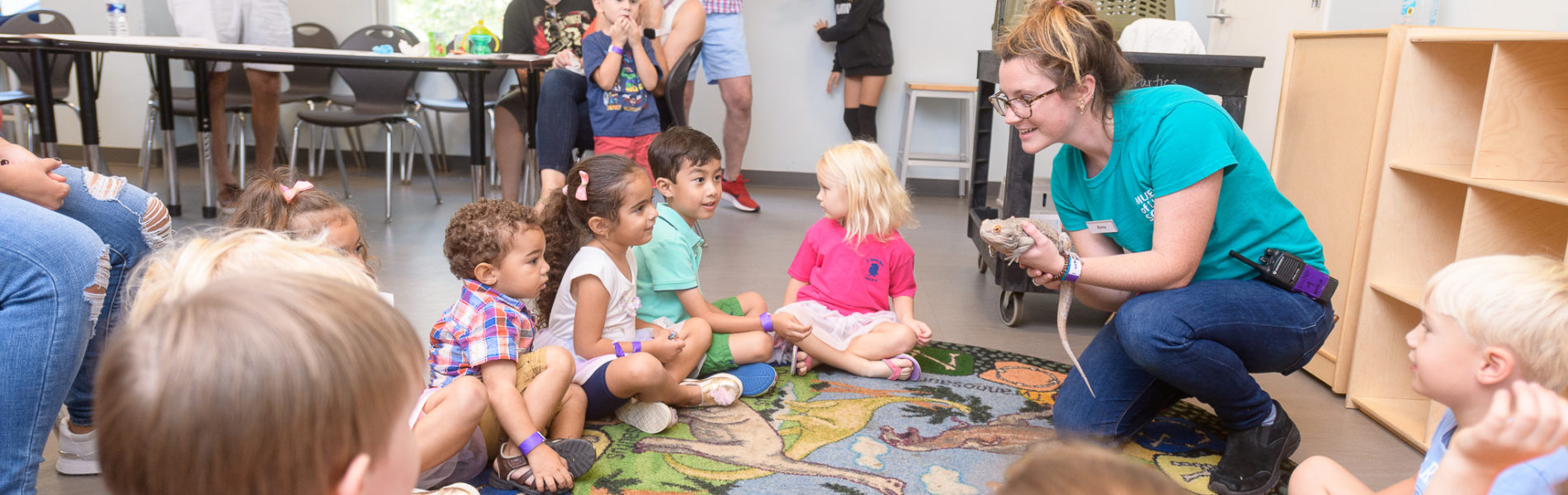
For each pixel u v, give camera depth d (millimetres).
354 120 4328
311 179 5105
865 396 2068
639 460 1687
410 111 5141
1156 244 1618
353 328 546
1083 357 1847
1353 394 2078
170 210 3936
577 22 4410
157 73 3816
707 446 1761
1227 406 1637
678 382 1950
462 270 1635
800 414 1944
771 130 5578
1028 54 1622
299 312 529
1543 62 1706
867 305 2275
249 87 5070
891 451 1763
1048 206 3600
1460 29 1959
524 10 4965
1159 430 1907
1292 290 1663
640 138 3389
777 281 3174
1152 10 3045
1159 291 1647
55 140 3502
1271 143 3150
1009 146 2713
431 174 4504
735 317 2127
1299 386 2230
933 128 5469
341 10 5684
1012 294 2668
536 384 1622
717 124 5586
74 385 1551
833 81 5379
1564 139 1731
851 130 5352
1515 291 1022
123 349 517
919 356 2381
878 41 5129
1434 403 1818
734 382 1956
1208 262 1729
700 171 2184
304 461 522
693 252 2209
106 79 5500
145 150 4457
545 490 1530
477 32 4340
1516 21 2102
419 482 1488
